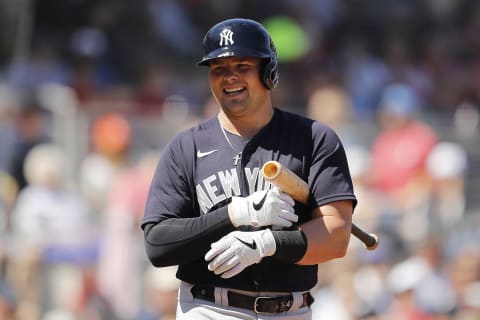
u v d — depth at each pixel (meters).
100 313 30.56
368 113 44.94
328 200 14.93
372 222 33.12
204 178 15.25
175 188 15.32
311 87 44.03
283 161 15.16
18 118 33.91
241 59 14.98
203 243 14.60
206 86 43.47
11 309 29.05
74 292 30.34
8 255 29.72
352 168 33.75
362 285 30.91
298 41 47.00
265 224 14.35
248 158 15.23
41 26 44.16
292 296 15.26
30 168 33.03
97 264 31.02
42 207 31.59
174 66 45.38
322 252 14.70
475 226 34.69
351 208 15.16
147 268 31.81
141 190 32.38
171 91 42.09
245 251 14.16
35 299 29.77
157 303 29.11
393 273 32.22
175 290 28.72
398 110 36.69
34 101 34.00
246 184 15.12
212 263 14.23
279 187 14.47
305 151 15.23
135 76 43.56
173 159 15.43
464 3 54.12
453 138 38.97
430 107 47.69
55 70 41.66
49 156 32.22
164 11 46.34
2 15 42.34
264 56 14.94
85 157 34.31
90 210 33.00
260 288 15.07
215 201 15.15
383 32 51.47
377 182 36.66
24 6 42.25
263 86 15.21
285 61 46.56
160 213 15.19
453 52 52.06
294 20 49.50
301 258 14.55
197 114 38.97
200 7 48.09
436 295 31.95
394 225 33.84
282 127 15.40
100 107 36.00
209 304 15.23
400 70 48.22
